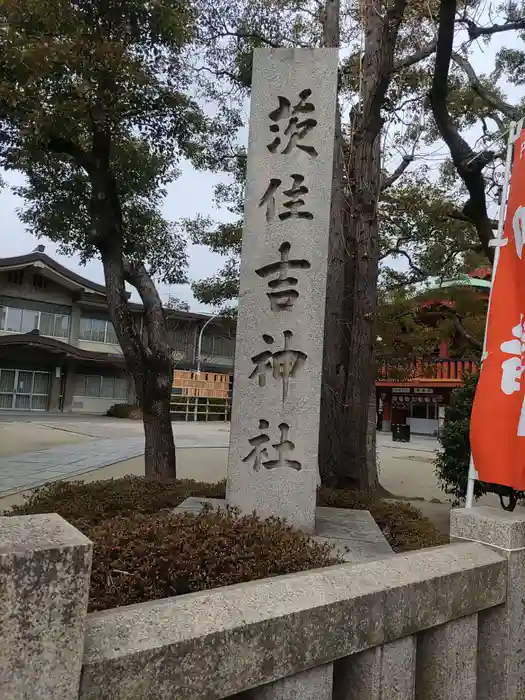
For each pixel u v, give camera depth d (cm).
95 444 1623
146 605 132
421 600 177
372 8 656
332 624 151
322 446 688
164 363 765
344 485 671
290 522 430
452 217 1044
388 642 168
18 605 101
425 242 1177
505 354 305
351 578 167
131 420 2794
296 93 459
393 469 1416
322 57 459
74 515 499
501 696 207
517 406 291
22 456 1313
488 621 213
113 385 3098
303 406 437
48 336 2848
